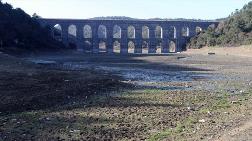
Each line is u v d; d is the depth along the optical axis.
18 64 76.81
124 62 113.06
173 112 33.78
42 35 166.62
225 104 37.50
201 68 91.31
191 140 23.89
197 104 38.12
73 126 28.66
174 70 85.62
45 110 34.69
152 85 55.91
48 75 61.69
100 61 116.56
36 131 27.05
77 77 61.56
